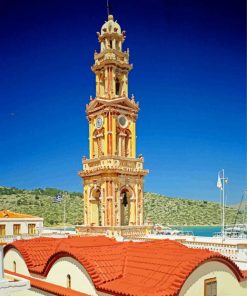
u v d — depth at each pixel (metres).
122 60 61.81
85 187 60.34
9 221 69.50
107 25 62.19
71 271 30.19
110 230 54.09
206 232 179.00
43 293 31.33
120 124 58.94
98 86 61.81
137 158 59.41
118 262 29.89
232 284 28.28
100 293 27.05
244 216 176.12
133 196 58.16
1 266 26.81
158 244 33.59
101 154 58.88
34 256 35.78
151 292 24.03
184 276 24.73
